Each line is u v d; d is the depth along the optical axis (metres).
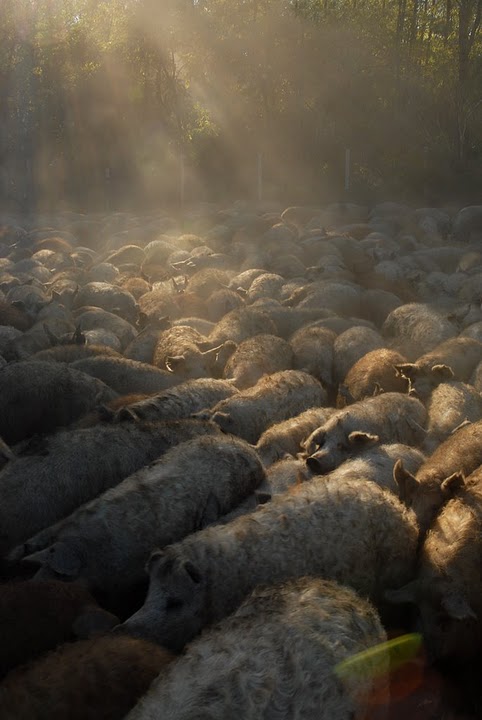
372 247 23.03
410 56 41.16
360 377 10.53
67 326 14.16
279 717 3.94
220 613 5.65
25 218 36.38
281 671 4.09
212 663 4.21
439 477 6.96
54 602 5.42
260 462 7.63
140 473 7.15
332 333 12.49
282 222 27.19
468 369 11.01
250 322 13.11
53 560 6.27
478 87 38.62
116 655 4.63
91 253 25.95
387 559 6.12
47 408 10.09
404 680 5.53
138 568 6.54
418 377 10.13
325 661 4.17
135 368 11.08
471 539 5.95
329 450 8.05
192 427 8.35
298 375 10.07
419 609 5.77
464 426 8.40
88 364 11.07
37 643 5.18
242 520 6.14
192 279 17.52
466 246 23.55
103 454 7.75
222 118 43.19
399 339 13.05
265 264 20.05
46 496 7.40
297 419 8.98
